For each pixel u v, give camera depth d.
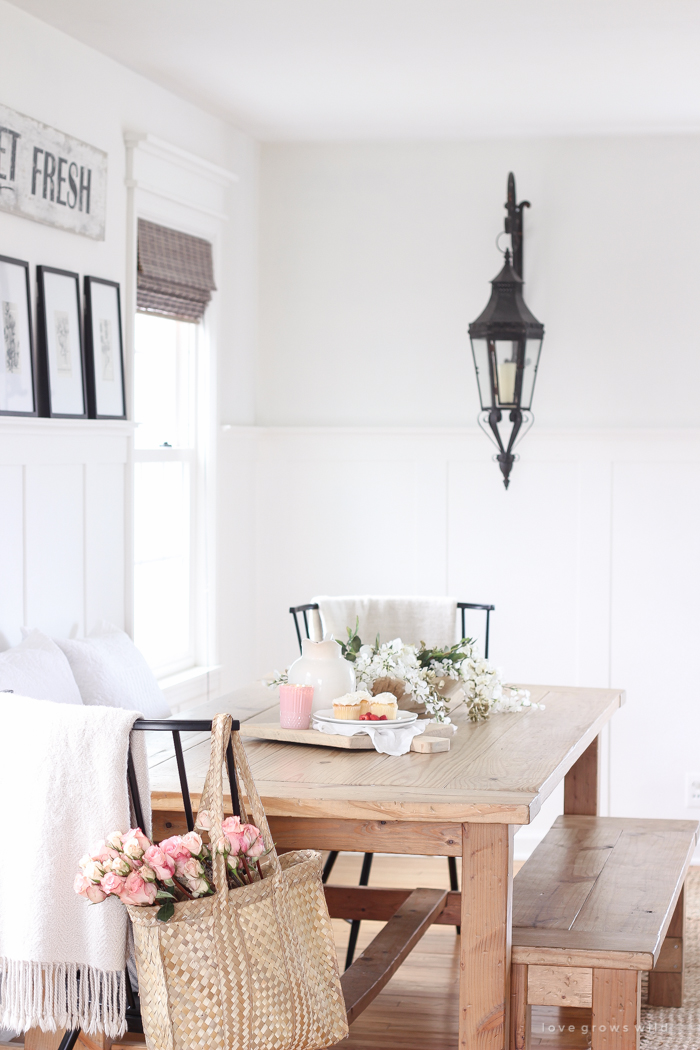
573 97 4.35
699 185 4.88
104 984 2.17
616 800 4.99
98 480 3.85
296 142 5.11
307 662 3.03
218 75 4.11
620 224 4.93
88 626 3.80
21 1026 2.21
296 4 3.39
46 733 2.21
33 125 3.41
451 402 5.09
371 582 5.13
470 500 5.03
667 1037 3.21
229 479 4.90
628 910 2.68
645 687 4.95
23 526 3.41
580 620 4.98
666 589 4.91
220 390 4.80
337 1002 2.23
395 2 3.37
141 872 2.03
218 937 2.04
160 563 4.49
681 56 3.85
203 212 4.57
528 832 5.02
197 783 2.50
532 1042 3.23
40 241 3.51
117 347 3.93
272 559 5.21
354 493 5.12
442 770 2.57
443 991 3.56
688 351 4.91
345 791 2.39
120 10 3.43
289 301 5.19
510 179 4.82
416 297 5.09
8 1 3.34
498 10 3.43
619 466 4.92
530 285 5.00
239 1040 2.04
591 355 4.97
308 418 5.20
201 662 4.75
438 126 4.79
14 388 3.32
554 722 3.16
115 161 3.94
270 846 2.17
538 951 2.43
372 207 5.10
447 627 4.07
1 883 2.21
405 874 4.70
